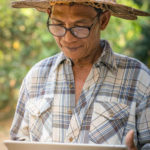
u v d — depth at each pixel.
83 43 1.78
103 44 2.03
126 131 1.82
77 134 1.83
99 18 1.83
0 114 7.05
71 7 1.71
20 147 1.49
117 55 2.00
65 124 1.88
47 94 1.98
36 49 6.00
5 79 6.38
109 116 1.82
